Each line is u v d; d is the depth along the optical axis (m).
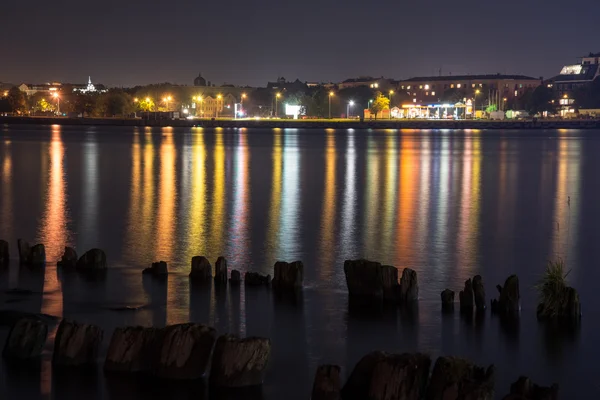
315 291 28.62
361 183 71.44
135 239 39.38
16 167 85.38
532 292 29.36
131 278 29.94
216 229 42.84
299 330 24.20
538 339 23.81
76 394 19.08
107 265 32.34
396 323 25.06
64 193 60.09
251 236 40.78
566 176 81.25
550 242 40.81
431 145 144.75
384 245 39.16
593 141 165.62
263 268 32.97
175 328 19.89
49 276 30.03
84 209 50.62
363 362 18.47
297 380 20.20
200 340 19.77
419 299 27.91
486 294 29.22
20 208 50.94
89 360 20.67
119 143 139.25
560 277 26.44
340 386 19.52
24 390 19.23
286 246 38.12
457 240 41.03
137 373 20.12
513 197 61.72
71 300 26.86
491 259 36.06
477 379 18.14
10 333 21.17
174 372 19.62
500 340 23.70
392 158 107.31
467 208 54.34
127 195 59.00
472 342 23.50
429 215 50.41
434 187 68.94
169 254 35.50
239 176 76.94
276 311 26.06
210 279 29.88
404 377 17.67
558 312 25.94
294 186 67.75
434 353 22.55
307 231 42.78
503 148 136.25
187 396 19.08
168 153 112.31
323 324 24.81
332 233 42.31
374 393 17.80
